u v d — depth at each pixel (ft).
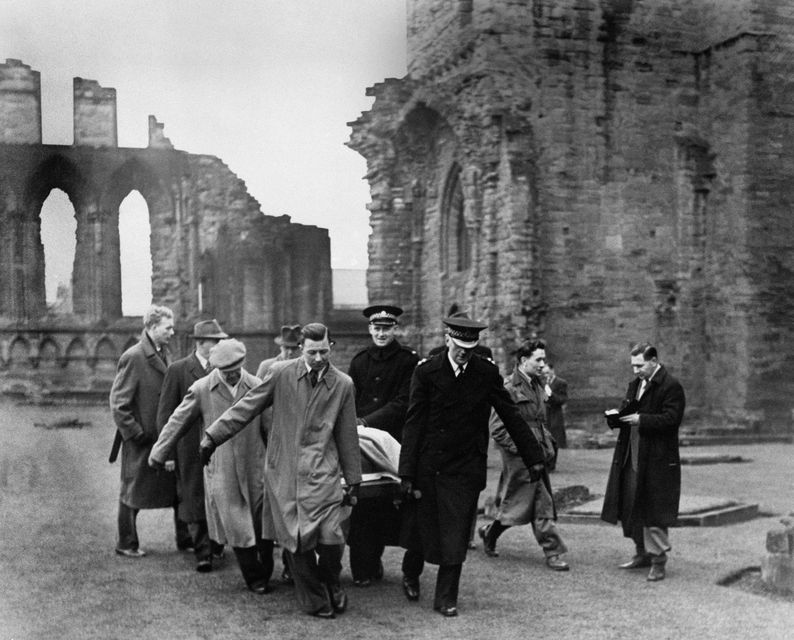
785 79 65.31
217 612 20.24
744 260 63.52
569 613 20.85
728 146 66.28
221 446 22.41
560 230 67.51
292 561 20.48
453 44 68.95
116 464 26.37
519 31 66.49
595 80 68.08
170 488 25.53
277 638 18.57
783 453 48.37
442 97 70.64
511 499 26.25
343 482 22.15
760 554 26.91
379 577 24.09
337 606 20.75
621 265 68.13
